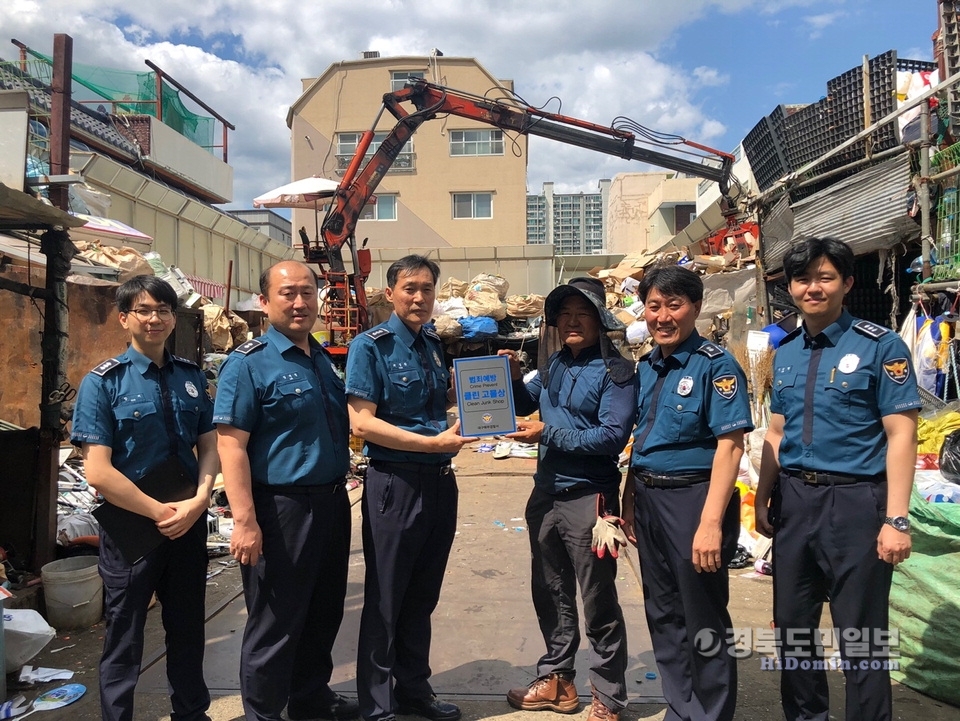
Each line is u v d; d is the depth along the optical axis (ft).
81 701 8.89
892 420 6.70
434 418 8.63
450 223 74.33
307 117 73.87
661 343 7.75
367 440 7.86
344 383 8.79
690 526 7.43
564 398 8.45
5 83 15.11
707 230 50.90
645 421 7.95
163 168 54.49
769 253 24.49
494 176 74.28
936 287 14.49
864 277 21.57
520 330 43.04
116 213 40.57
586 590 8.13
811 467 7.13
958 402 13.02
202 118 66.44
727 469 7.18
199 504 8.05
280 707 7.88
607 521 7.85
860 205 18.33
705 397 7.41
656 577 7.95
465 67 73.05
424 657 8.70
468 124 74.38
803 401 7.25
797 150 23.07
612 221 127.54
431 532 8.46
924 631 8.89
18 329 19.26
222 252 54.60
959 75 14.10
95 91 53.11
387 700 8.07
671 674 7.98
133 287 8.14
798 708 7.61
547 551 8.63
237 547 7.34
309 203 37.81
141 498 7.63
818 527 7.06
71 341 20.20
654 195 101.30
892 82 19.30
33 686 9.21
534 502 8.77
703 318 28.94
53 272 11.98
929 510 9.10
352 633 11.33
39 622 9.43
